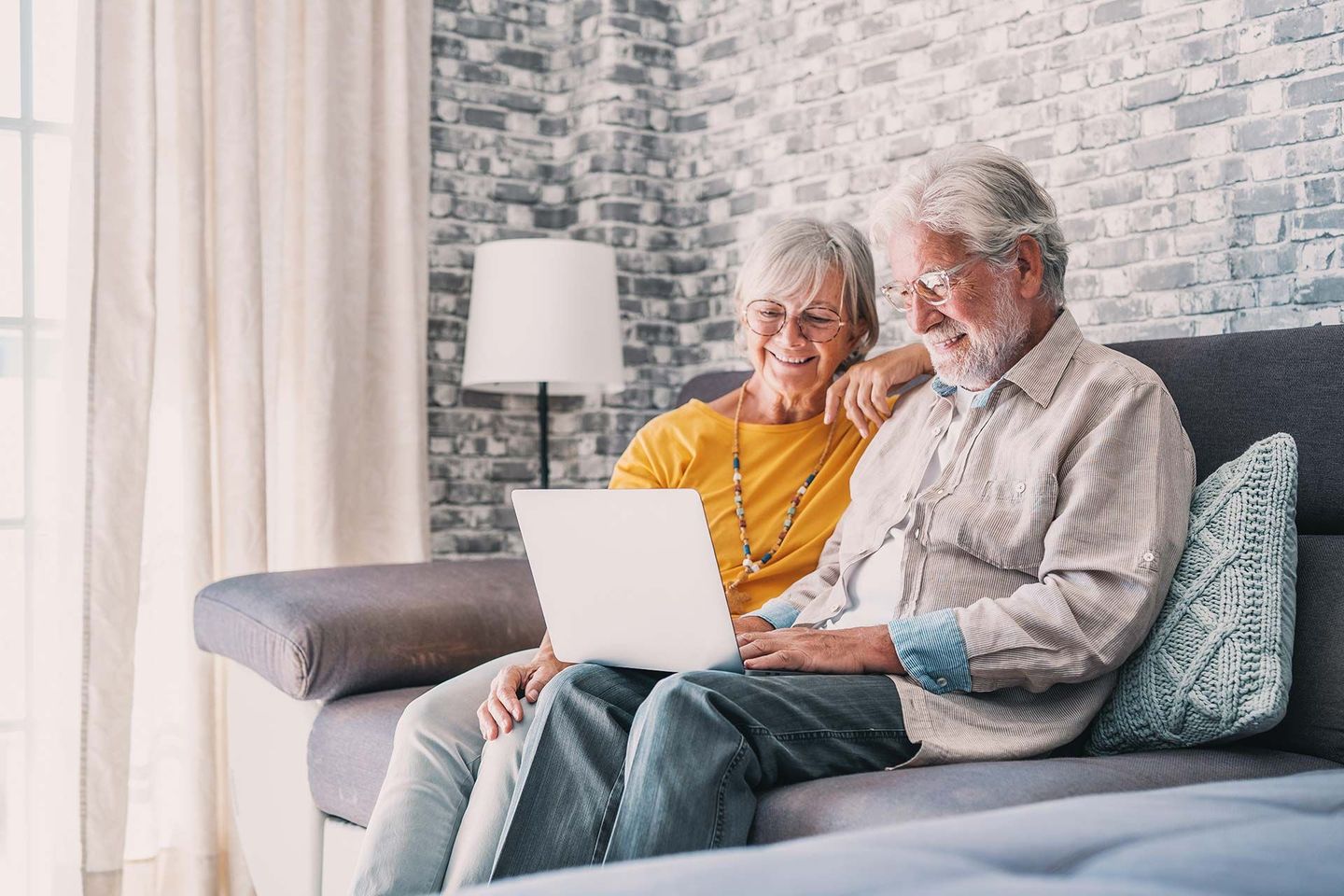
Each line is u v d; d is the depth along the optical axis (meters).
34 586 3.00
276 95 3.17
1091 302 2.67
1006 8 2.84
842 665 1.66
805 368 2.25
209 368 3.04
